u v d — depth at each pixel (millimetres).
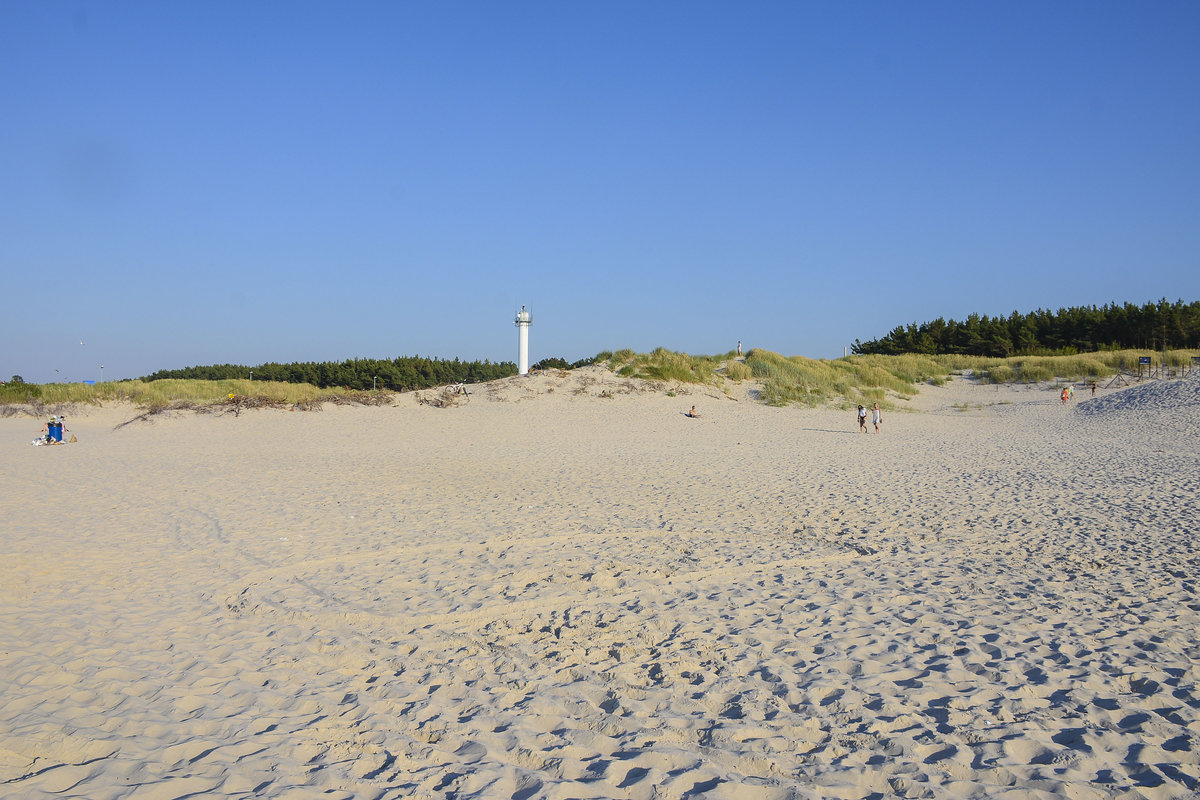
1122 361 43312
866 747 4207
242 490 13531
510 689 5078
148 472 15898
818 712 4676
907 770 3908
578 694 4977
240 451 20469
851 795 3670
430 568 8273
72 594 7094
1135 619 6598
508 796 3607
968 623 6488
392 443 22734
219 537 9633
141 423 25531
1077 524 10898
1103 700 4867
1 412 29016
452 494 13406
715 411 29812
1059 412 33250
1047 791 3689
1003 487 14477
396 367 68875
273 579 7781
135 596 7102
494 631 6312
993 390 40562
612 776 3818
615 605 7023
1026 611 6852
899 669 5418
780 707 4750
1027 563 8695
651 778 3777
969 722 4523
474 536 9867
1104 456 19688
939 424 30047
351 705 4777
